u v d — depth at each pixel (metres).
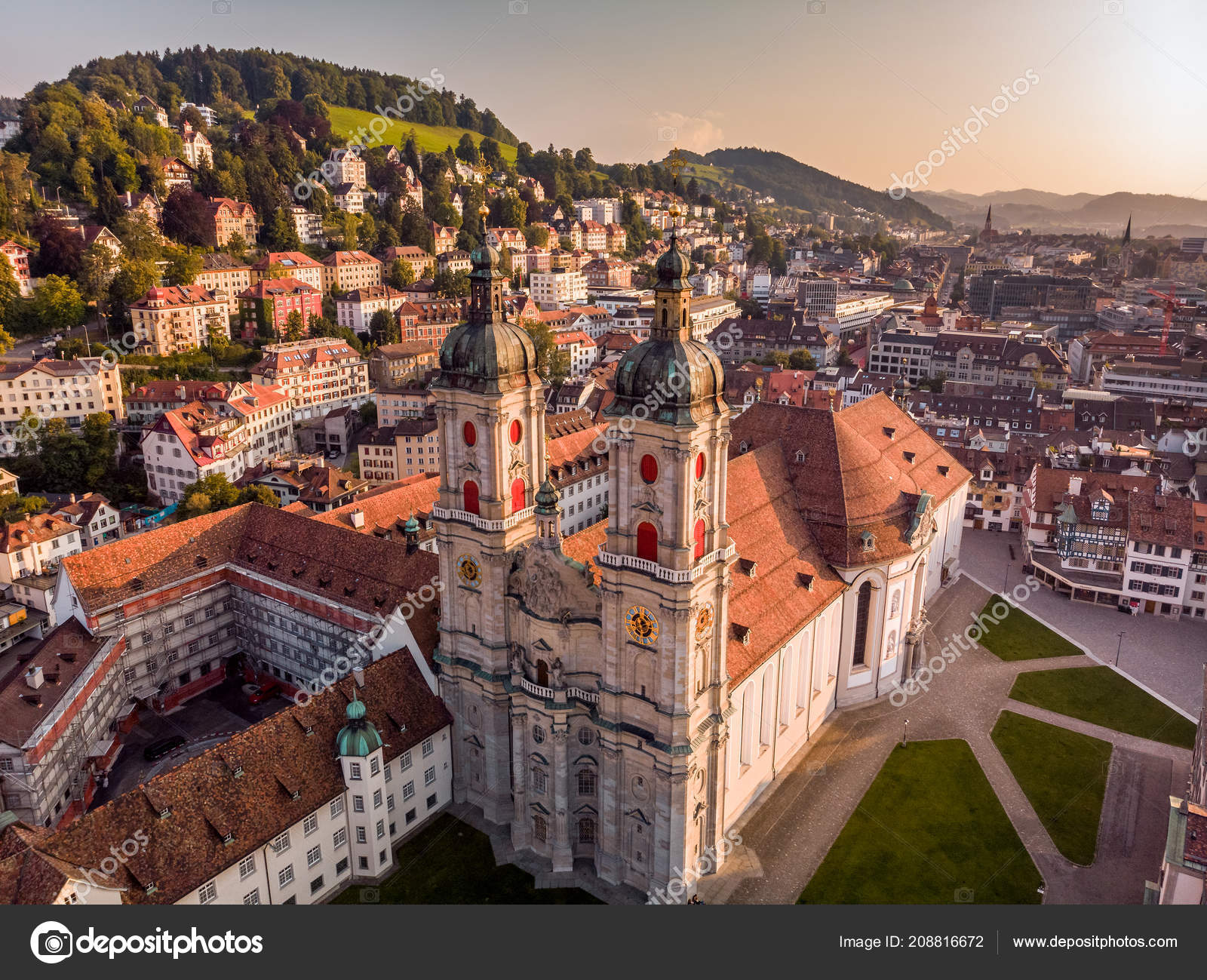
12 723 80.44
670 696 65.81
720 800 73.88
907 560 97.62
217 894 65.06
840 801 83.88
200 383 185.75
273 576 99.69
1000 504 152.00
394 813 78.38
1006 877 74.69
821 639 91.81
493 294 70.88
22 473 165.00
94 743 90.00
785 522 93.25
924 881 74.12
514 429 73.81
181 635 102.38
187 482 163.88
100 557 96.44
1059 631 116.75
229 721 99.94
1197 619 120.06
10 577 126.56
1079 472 135.25
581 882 74.50
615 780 71.00
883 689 101.94
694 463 61.19
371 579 92.62
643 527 64.00
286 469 154.50
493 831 80.88
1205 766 70.44
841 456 98.62
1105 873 75.19
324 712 75.12
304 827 70.81
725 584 66.81
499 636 76.94
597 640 71.06
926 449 124.19
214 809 66.38
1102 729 95.69
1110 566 125.94
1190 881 58.19
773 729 84.06
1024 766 89.19
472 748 82.50
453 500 75.94
